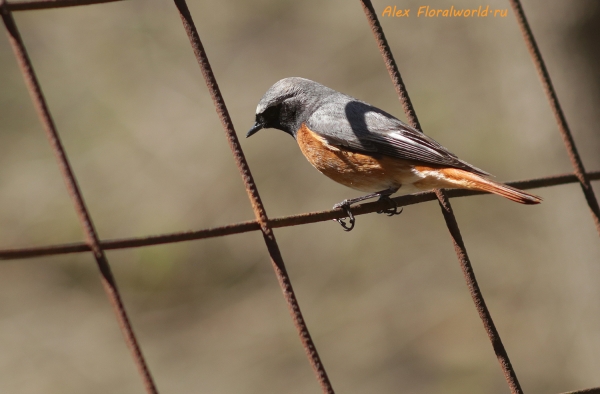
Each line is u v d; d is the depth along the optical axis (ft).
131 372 43.45
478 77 48.26
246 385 43.01
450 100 48.67
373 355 44.37
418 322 45.55
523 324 44.14
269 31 51.75
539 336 43.50
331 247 47.62
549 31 37.52
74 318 45.80
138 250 46.44
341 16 50.90
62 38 50.34
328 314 45.83
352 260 47.32
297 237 47.75
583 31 36.55
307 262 47.50
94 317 46.14
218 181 47.91
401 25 49.90
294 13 51.75
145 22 50.80
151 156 48.42
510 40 39.86
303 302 46.16
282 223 12.94
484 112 47.75
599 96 36.40
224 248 47.65
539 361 42.93
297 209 47.62
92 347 44.55
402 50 49.90
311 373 43.50
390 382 43.86
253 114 49.60
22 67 11.25
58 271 47.88
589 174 16.93
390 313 45.88
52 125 11.14
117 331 45.70
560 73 37.37
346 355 44.37
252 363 43.88
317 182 47.91
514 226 47.06
